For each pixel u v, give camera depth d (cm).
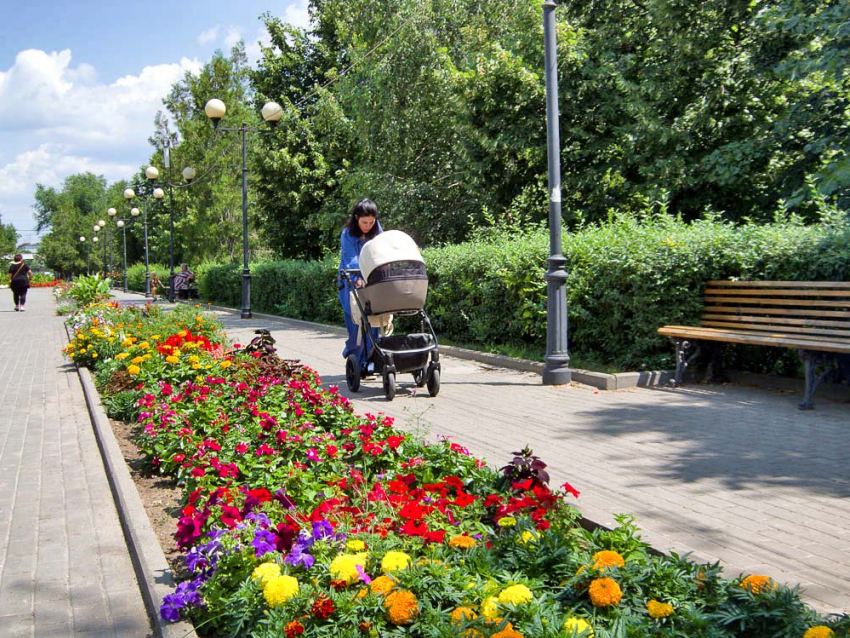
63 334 2000
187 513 390
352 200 2233
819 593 342
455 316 1355
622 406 791
